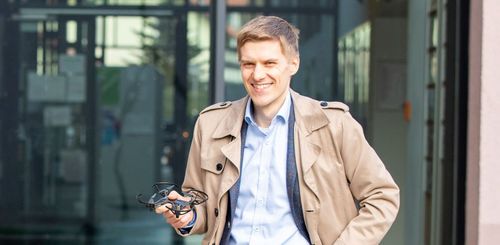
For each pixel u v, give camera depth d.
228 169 3.08
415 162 6.26
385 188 3.09
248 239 3.03
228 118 3.13
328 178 3.06
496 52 5.24
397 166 6.41
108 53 6.32
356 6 6.20
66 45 6.32
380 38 6.26
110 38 6.30
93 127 6.39
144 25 6.28
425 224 6.11
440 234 5.84
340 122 3.07
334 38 6.18
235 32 6.16
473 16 5.35
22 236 6.46
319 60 6.18
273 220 3.02
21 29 6.30
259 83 2.94
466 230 5.41
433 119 6.04
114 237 6.45
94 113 6.38
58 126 6.39
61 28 6.30
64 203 6.45
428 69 6.17
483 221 5.30
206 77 6.24
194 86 6.27
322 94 6.19
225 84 6.16
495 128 5.27
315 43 6.18
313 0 6.16
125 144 6.39
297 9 6.14
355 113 6.29
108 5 6.29
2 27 6.31
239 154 3.06
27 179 6.43
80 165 6.42
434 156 5.95
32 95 6.36
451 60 5.59
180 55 6.26
